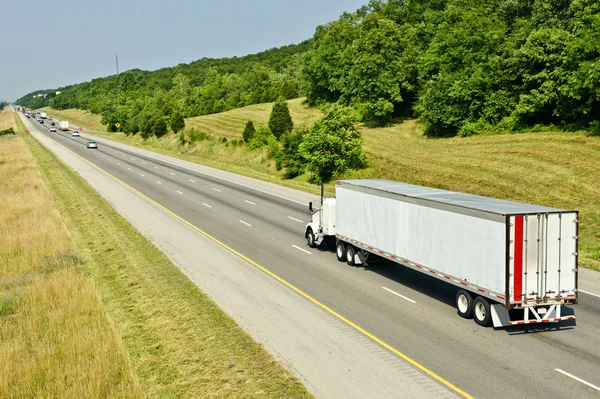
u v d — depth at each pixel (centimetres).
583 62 4434
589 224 2856
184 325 1552
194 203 3803
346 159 4978
